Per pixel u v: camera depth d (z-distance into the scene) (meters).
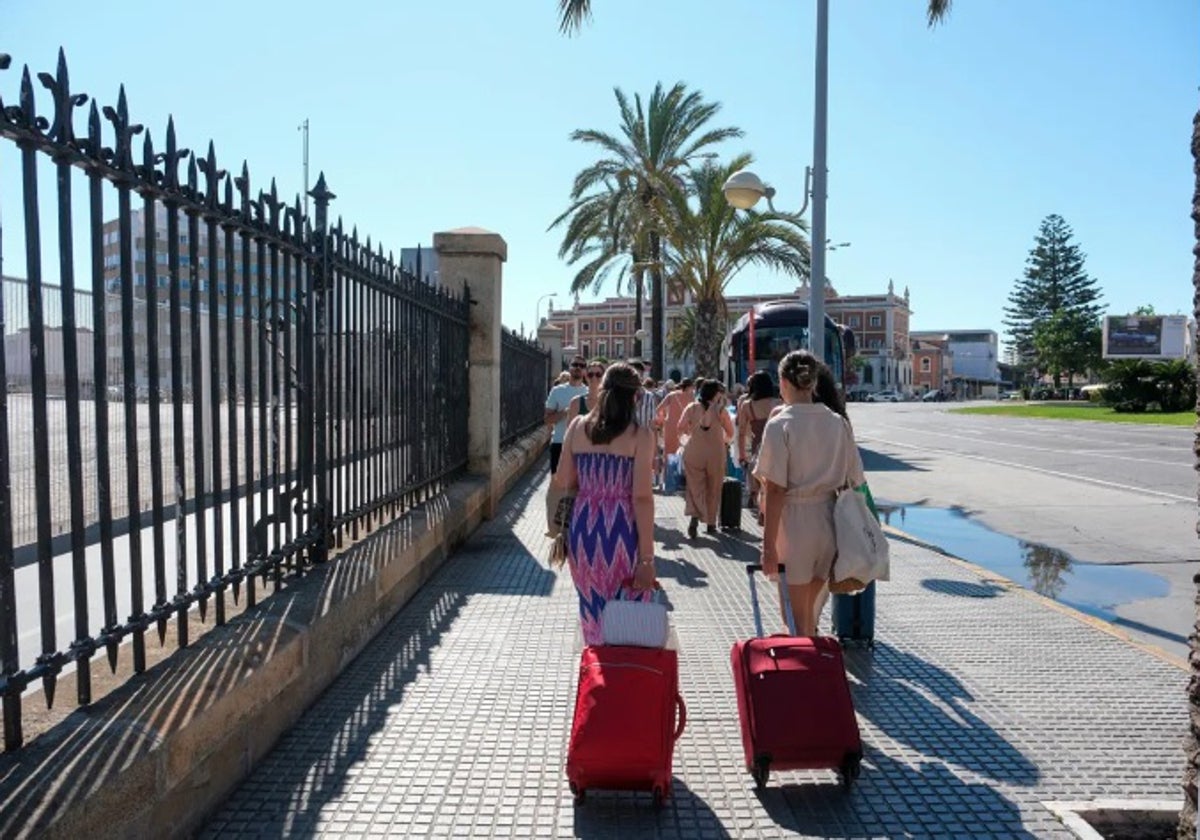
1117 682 5.13
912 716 4.61
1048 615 6.57
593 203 28.67
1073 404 65.50
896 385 111.50
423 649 5.50
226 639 4.03
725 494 9.74
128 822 2.80
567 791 3.72
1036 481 16.91
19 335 6.62
